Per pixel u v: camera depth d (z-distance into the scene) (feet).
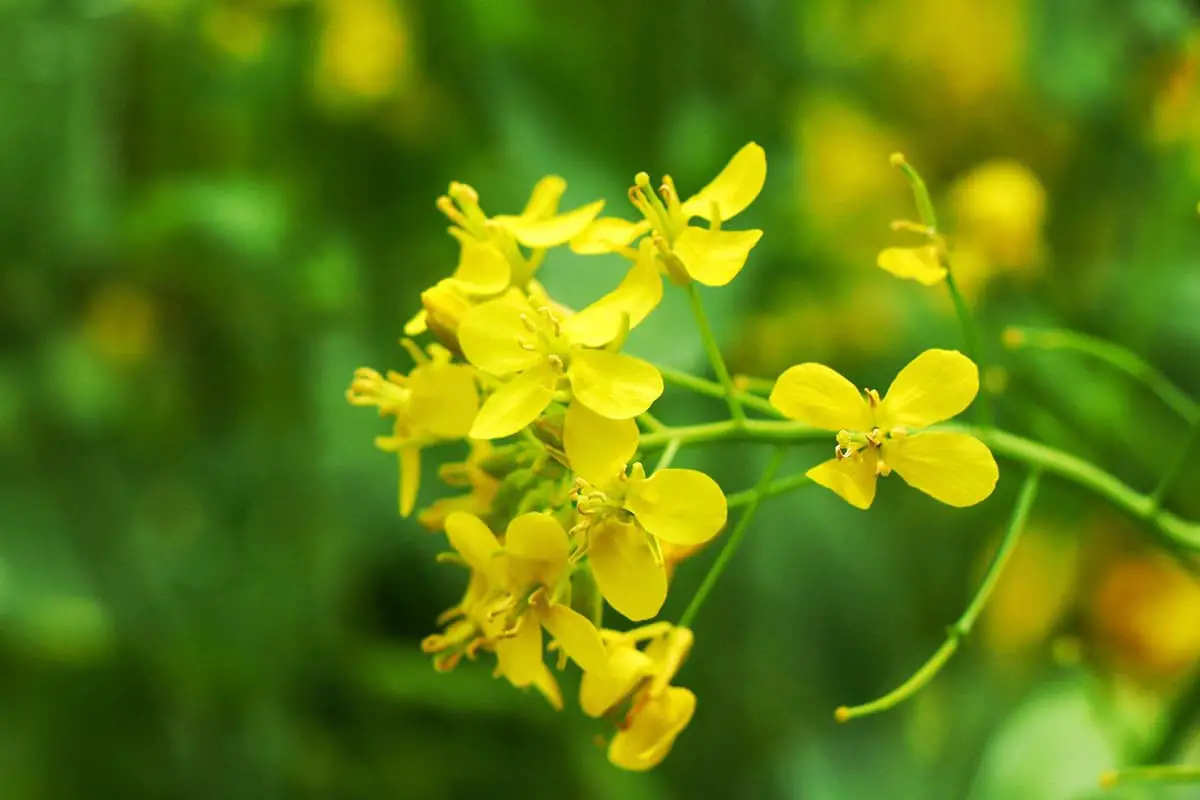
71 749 1.05
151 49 1.16
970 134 1.05
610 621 1.01
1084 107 1.03
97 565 1.06
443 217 1.15
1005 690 1.02
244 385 1.15
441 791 1.04
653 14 1.04
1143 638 1.00
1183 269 1.02
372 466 1.06
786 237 1.03
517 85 1.05
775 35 1.05
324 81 1.16
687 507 0.78
